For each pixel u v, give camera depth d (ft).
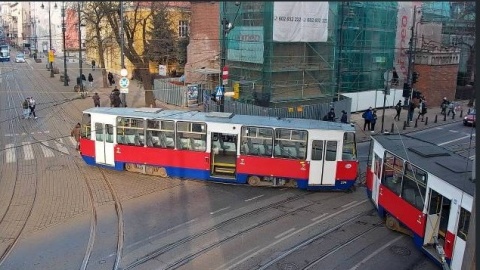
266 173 63.52
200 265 42.11
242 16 112.68
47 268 41.14
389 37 139.03
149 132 66.90
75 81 176.76
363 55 132.57
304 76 114.62
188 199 59.31
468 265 21.33
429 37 150.41
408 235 49.88
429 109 142.10
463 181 41.19
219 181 65.87
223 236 48.34
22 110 117.19
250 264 42.47
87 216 52.85
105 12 108.06
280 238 48.24
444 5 140.15
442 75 146.20
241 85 112.98
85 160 71.36
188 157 65.62
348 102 118.52
